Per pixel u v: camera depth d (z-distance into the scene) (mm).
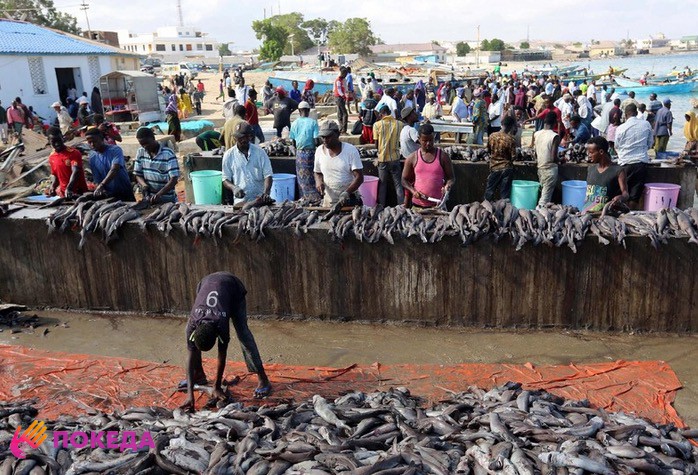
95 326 7281
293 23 117750
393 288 7000
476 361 6203
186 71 60750
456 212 6898
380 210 7148
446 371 5902
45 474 4047
